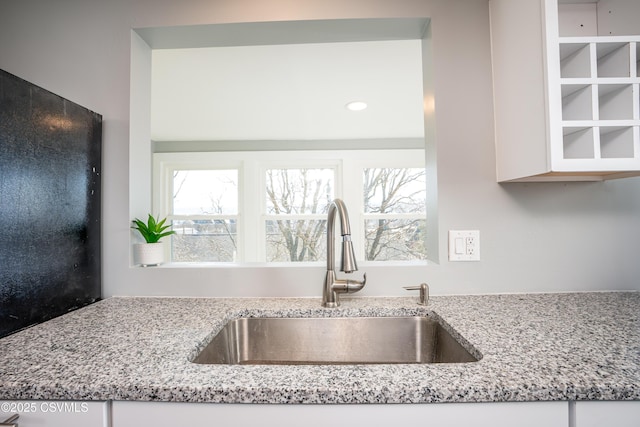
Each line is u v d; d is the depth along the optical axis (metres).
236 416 0.53
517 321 0.81
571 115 0.87
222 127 3.21
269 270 1.11
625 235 1.09
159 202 3.75
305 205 3.79
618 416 0.51
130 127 1.13
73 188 0.97
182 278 1.11
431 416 0.52
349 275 1.10
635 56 0.80
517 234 1.09
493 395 0.50
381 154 3.68
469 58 1.11
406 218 3.74
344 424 0.52
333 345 0.95
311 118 2.93
